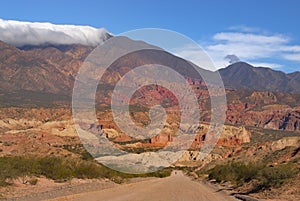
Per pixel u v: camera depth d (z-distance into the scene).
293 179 40.47
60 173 50.12
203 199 33.59
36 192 34.44
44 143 90.94
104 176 59.81
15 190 35.53
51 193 33.28
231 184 61.81
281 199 32.94
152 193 38.00
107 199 29.88
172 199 32.22
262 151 100.50
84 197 30.69
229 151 111.81
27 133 102.56
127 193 36.94
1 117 121.62
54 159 52.38
